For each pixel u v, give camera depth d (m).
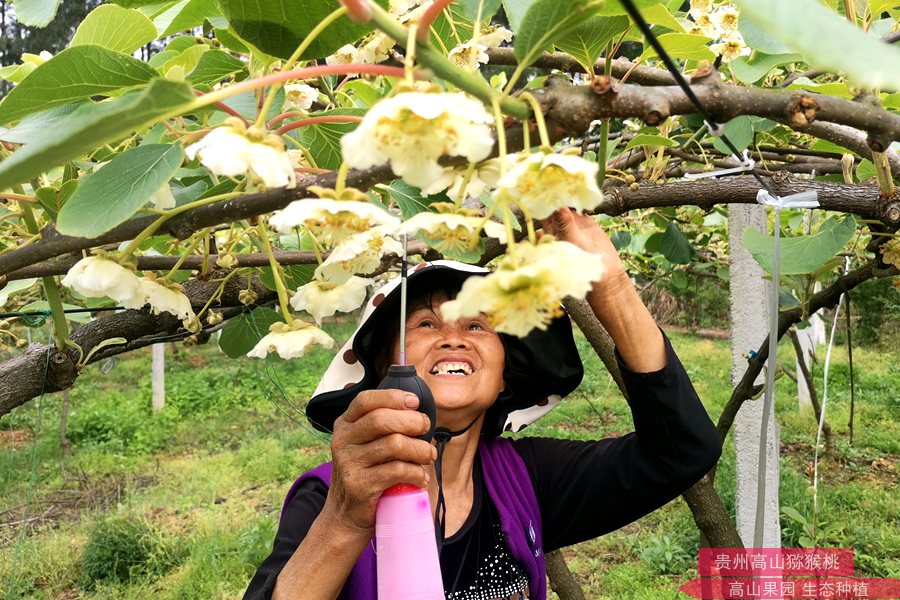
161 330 1.84
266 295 2.09
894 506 6.45
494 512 1.79
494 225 0.82
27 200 1.17
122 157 0.80
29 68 1.56
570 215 1.21
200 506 7.35
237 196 0.88
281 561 1.50
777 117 0.80
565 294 0.66
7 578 5.77
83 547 6.33
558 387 1.93
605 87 0.73
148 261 1.49
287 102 1.56
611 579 5.62
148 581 5.84
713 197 1.55
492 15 0.93
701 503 2.34
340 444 1.17
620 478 1.72
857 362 12.15
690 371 12.27
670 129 2.21
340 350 1.87
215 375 12.75
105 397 11.34
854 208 1.36
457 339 1.67
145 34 1.11
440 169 0.69
